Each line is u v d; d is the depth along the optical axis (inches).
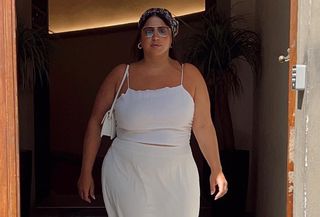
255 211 164.1
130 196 98.6
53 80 266.2
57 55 265.3
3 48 74.6
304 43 76.6
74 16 263.1
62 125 268.5
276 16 128.1
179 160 99.0
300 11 79.0
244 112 173.5
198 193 102.8
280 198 119.5
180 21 179.0
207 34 156.3
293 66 80.8
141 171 98.0
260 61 155.2
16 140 76.0
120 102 99.3
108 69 266.7
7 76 75.0
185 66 102.2
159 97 97.9
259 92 156.9
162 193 99.0
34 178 182.7
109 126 102.3
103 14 262.1
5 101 75.1
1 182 75.7
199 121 103.6
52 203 187.3
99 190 195.3
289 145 84.1
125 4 258.7
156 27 99.0
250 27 168.6
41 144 191.8
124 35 263.1
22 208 158.9
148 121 97.0
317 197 75.0
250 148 174.2
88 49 267.1
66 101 268.4
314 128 74.7
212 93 159.8
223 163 158.4
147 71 100.8
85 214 176.4
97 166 212.8
